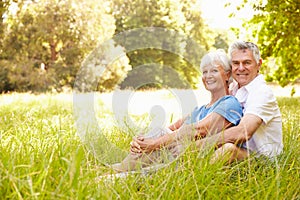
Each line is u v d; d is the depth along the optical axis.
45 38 25.55
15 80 24.75
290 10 11.57
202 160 3.25
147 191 2.96
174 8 24.56
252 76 3.96
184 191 2.87
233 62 3.95
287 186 3.14
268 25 12.04
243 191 2.99
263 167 3.57
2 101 12.22
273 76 13.73
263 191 3.00
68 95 16.06
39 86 25.08
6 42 25.45
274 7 11.47
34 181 2.71
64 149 3.54
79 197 2.51
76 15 25.38
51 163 2.96
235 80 4.01
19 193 2.40
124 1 24.61
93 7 25.19
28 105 10.78
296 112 7.31
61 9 25.55
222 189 3.00
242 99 4.02
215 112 3.72
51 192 2.43
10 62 25.02
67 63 25.59
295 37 12.02
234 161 3.62
